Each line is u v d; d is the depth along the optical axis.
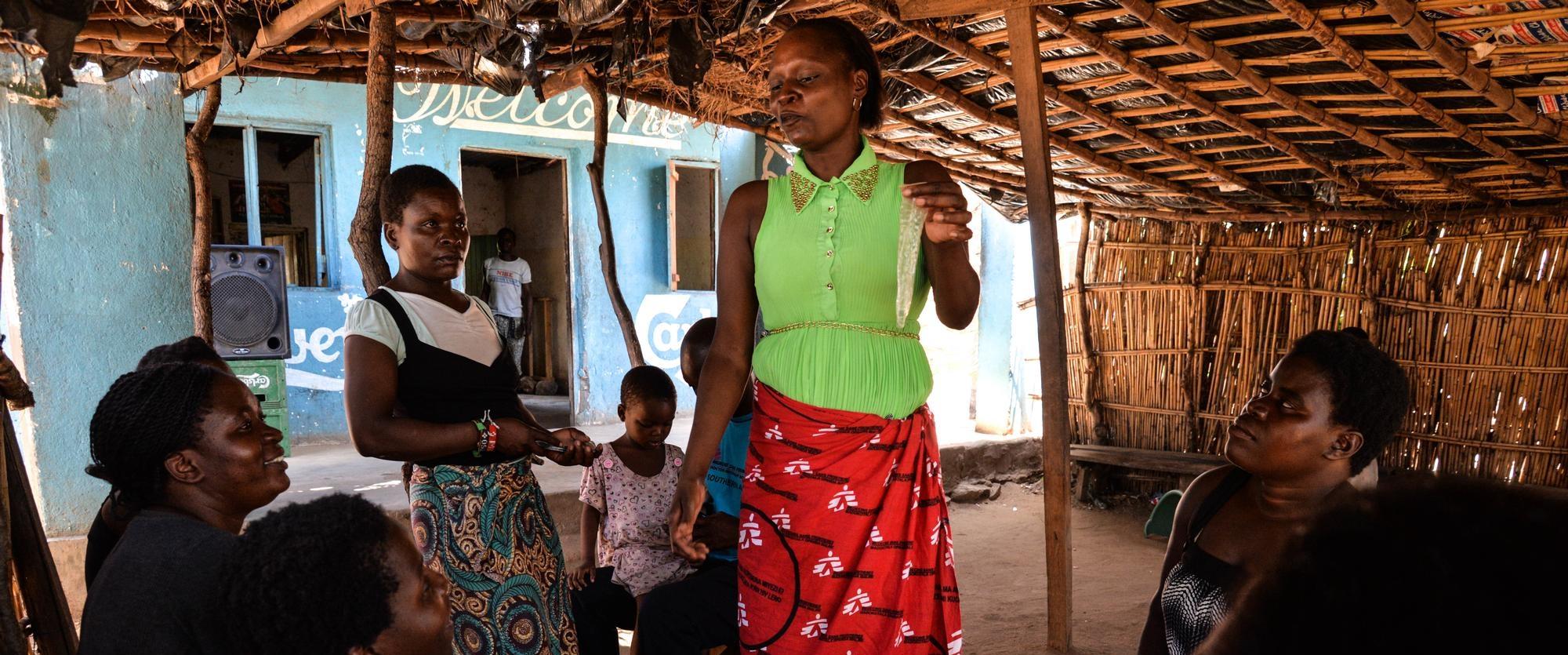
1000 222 8.61
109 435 1.64
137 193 4.79
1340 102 4.39
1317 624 0.49
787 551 1.94
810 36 1.93
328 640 1.39
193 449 1.66
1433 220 6.40
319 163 8.77
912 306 2.02
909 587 1.97
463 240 2.33
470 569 2.19
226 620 1.42
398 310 2.22
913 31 4.10
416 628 1.48
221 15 3.69
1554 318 6.01
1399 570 0.47
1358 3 3.32
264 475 1.74
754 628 1.98
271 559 1.38
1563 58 3.51
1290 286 6.98
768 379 1.98
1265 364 7.07
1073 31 3.96
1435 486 0.50
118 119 4.72
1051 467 4.18
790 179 2.00
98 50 4.09
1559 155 4.95
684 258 11.38
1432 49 3.46
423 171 2.31
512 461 2.32
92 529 2.10
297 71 4.62
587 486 3.28
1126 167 6.16
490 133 9.56
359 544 1.41
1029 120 3.90
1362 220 6.64
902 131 5.86
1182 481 7.27
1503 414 6.24
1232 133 5.16
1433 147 4.95
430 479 2.22
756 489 2.00
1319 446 1.69
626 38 4.05
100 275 4.71
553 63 4.68
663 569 3.12
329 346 8.77
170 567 1.55
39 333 4.57
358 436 2.10
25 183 4.51
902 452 1.96
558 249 13.28
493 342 2.41
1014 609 5.04
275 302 7.33
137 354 4.80
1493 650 0.45
